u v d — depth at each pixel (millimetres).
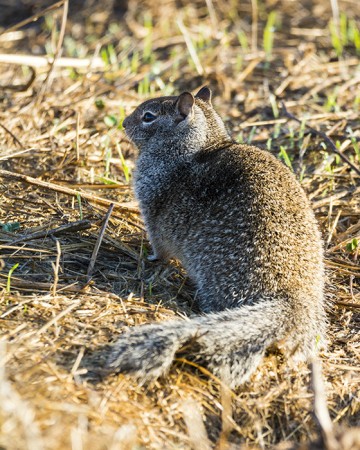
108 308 10008
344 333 10812
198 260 10625
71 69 18000
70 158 14445
